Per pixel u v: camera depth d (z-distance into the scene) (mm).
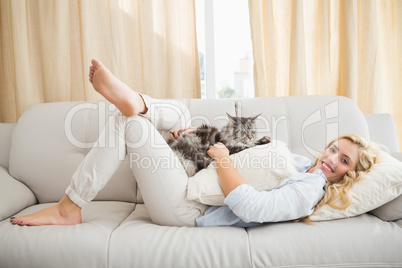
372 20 2102
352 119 1623
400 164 1128
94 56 2092
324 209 1078
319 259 944
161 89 2184
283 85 2207
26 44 2041
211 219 1120
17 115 2068
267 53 2131
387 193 1060
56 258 967
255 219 1022
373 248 949
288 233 990
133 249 967
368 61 2129
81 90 2193
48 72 2068
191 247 962
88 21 2041
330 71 2160
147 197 1111
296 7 2051
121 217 1261
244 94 2475
